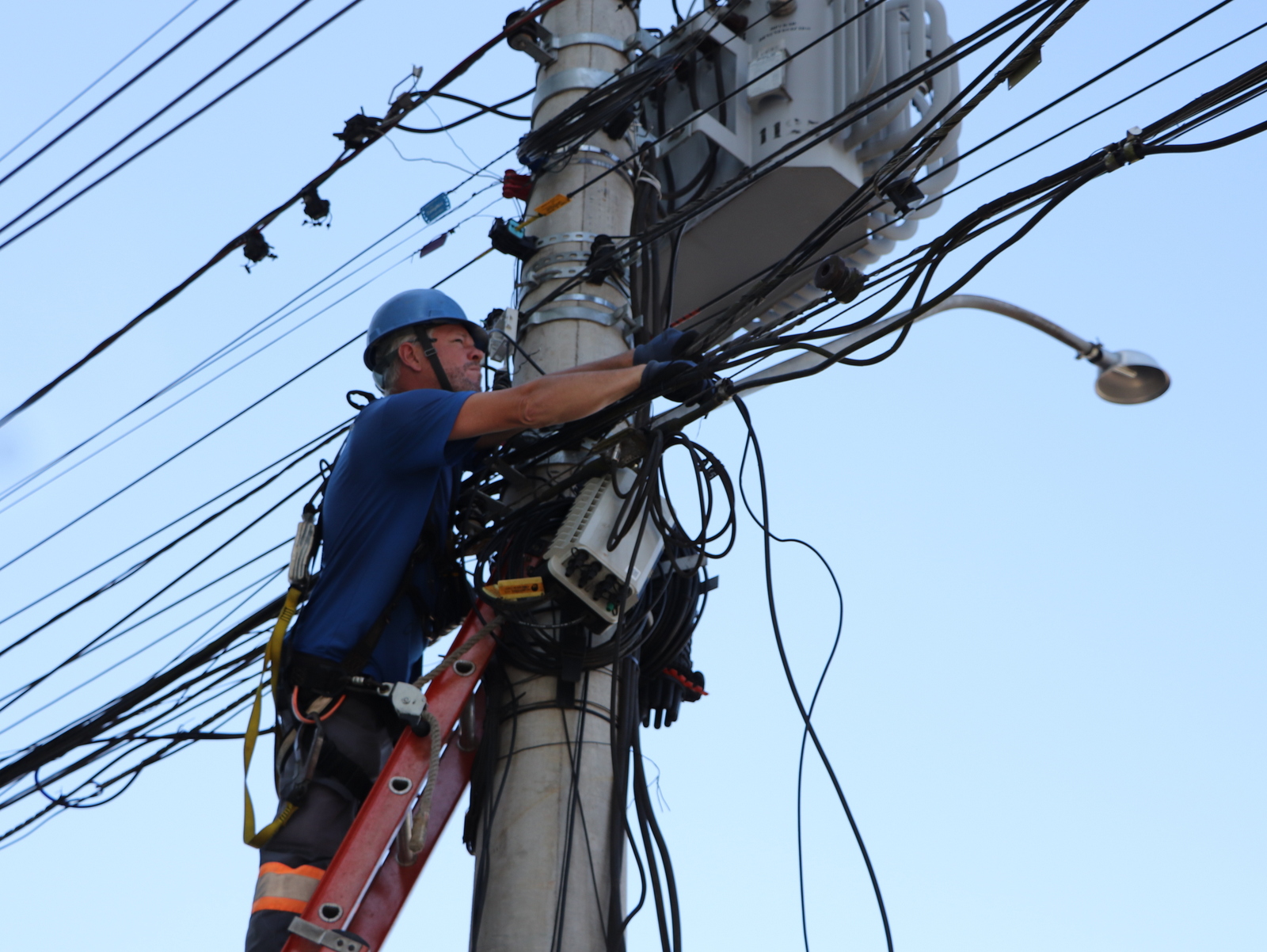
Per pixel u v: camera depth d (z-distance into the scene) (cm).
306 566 694
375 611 664
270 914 599
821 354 655
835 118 783
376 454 676
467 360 757
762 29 1140
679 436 702
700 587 748
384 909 608
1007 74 643
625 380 650
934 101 1116
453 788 664
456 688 664
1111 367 958
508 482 751
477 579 710
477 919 634
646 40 1059
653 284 835
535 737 670
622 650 691
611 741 668
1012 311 946
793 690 627
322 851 625
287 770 646
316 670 651
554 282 827
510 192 887
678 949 613
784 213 1112
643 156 898
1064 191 582
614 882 634
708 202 818
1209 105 562
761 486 664
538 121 910
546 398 651
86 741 955
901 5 1130
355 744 648
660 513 705
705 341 737
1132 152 568
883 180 695
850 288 651
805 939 566
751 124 1122
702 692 755
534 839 644
